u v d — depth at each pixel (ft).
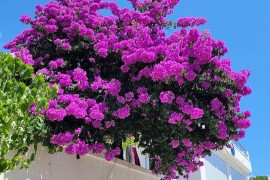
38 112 22.11
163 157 30.78
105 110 24.98
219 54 26.43
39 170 23.88
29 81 23.11
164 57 25.96
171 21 30.55
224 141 27.94
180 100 24.75
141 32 27.99
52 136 23.45
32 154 22.35
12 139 20.38
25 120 20.93
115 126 26.27
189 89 25.90
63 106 23.72
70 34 29.04
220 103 25.71
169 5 30.71
